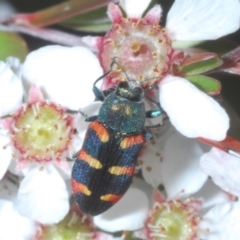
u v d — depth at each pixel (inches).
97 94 3.3
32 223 3.6
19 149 3.5
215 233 3.6
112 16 3.4
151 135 3.4
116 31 3.4
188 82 3.3
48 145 3.5
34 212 3.4
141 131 3.3
